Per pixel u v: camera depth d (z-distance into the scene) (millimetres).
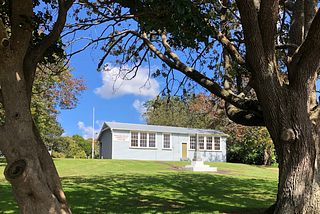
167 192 10328
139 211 7051
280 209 5297
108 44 10484
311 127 5383
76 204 7863
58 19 4859
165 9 5414
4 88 3928
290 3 8094
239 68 7441
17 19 4148
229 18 9422
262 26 5199
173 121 43688
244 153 23859
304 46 5207
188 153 30547
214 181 13914
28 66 4496
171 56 7531
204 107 26906
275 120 5508
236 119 7145
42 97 20125
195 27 6109
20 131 3826
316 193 5168
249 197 9656
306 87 5391
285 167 5414
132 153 27859
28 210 3562
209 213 6840
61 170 18750
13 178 3500
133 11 5578
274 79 5430
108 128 28250
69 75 22750
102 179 13719
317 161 5340
